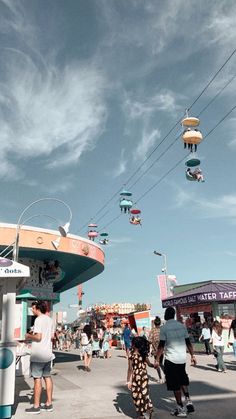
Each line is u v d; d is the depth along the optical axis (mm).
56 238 15617
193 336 22359
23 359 12977
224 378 11625
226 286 21547
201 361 16812
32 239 14938
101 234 20781
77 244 16609
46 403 7434
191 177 11508
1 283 6961
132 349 7043
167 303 24578
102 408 7617
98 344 22906
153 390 9805
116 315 40219
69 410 7457
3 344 6617
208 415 6922
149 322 26500
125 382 11234
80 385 10727
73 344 38062
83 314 41906
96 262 18969
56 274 17422
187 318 23438
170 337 7250
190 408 7090
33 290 16672
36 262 17219
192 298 21750
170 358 7121
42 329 7492
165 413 7164
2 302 6887
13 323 6766
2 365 6535
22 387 10570
